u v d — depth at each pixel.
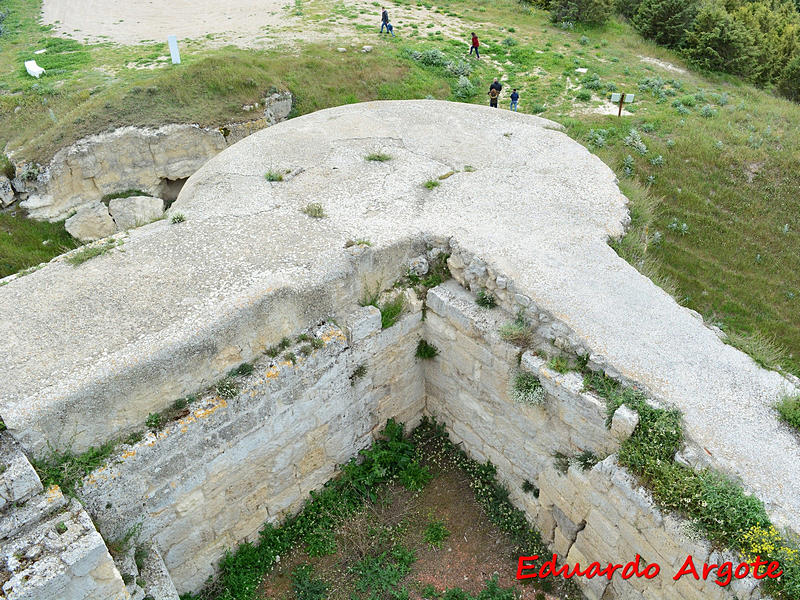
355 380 7.75
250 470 6.97
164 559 6.57
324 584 7.11
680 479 5.45
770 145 16.30
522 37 23.94
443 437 8.90
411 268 8.23
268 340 6.93
